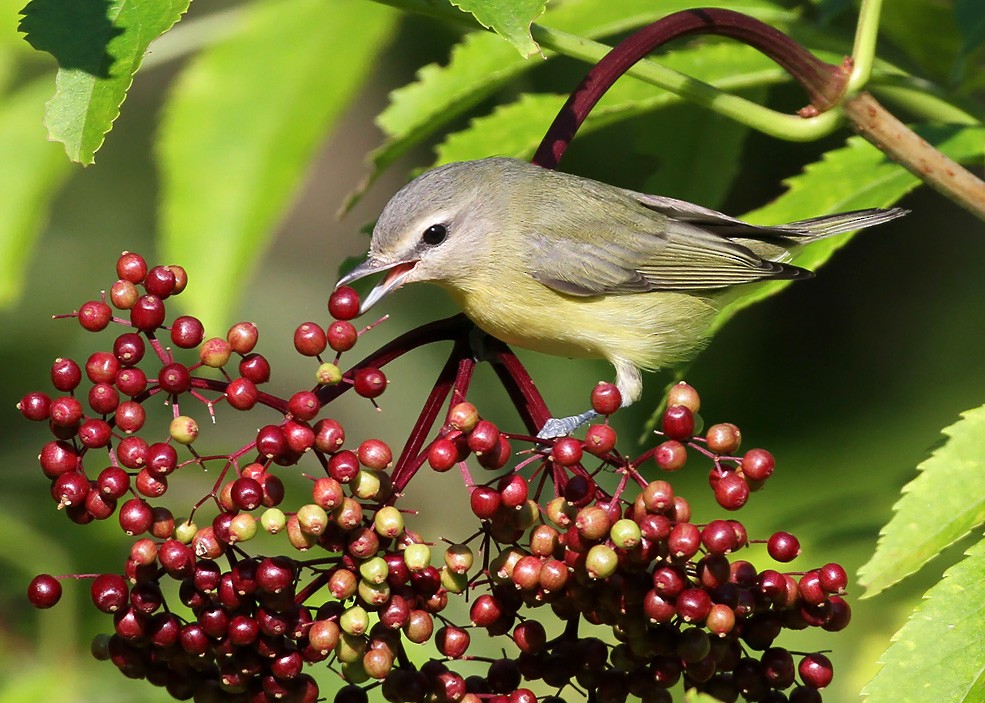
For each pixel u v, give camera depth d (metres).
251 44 7.88
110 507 6.23
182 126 7.78
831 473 15.41
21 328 13.56
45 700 8.89
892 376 16.95
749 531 11.64
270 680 6.40
